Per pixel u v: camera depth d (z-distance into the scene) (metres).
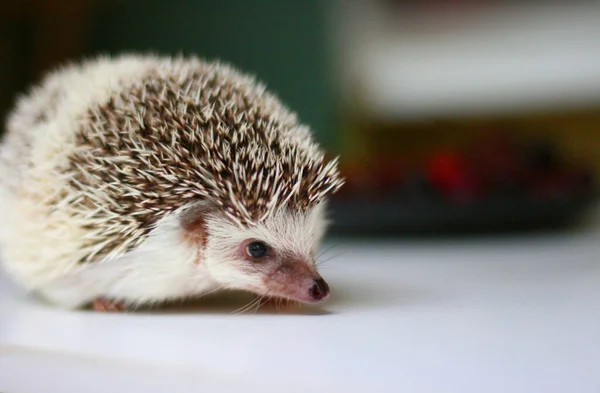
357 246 0.53
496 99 0.80
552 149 0.62
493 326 0.31
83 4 0.74
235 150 0.33
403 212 0.52
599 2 0.72
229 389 0.27
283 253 0.34
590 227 0.61
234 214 0.34
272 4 0.80
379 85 0.83
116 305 0.35
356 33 0.81
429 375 0.27
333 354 0.29
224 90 0.36
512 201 0.53
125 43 0.79
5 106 0.67
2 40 0.67
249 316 0.34
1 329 0.32
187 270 0.34
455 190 0.54
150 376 0.28
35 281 0.34
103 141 0.33
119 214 0.33
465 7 0.77
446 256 0.49
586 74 0.75
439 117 0.82
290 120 0.37
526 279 0.40
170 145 0.33
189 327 0.32
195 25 0.80
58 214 0.33
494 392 0.26
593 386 0.26
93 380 0.29
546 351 0.29
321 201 0.35
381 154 0.79
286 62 0.81
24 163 0.35
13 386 0.29
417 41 0.80
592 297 0.36
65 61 0.72
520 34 0.76
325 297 0.34
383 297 0.36
